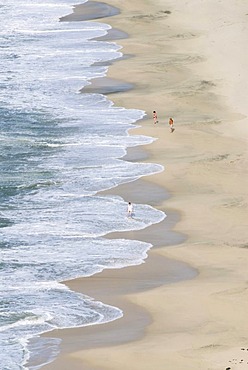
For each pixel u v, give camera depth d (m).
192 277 103.88
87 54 193.38
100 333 92.12
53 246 112.25
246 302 97.38
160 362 85.12
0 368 85.75
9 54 193.25
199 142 146.12
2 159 140.00
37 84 175.38
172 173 134.75
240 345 87.94
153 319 94.50
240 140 146.88
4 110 161.25
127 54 192.75
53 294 100.81
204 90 169.25
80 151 143.75
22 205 124.19
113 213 121.75
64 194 128.00
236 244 112.25
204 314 95.12
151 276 104.44
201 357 85.44
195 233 115.69
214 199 125.62
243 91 168.38
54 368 85.44
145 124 154.50
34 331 92.88
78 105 164.50
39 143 146.88
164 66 183.50
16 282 103.38
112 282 103.25
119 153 142.75
